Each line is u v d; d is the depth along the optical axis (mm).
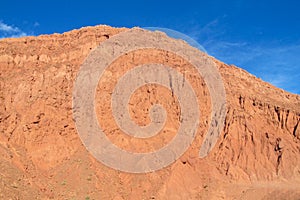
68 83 48594
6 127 44969
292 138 48500
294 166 45719
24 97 47344
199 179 43844
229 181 44156
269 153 46719
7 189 37781
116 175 42969
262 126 48875
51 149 43812
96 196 40562
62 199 39812
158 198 41344
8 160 41344
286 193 42469
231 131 47875
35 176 41406
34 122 44938
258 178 44812
